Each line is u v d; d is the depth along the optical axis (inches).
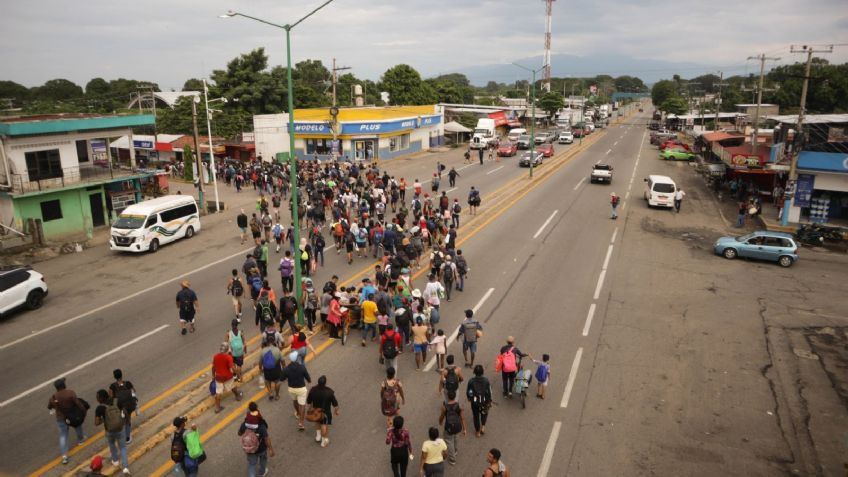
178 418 374.3
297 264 636.1
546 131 3767.2
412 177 1785.2
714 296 774.5
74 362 587.5
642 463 421.1
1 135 1038.4
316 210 1099.9
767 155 1513.3
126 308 739.4
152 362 583.5
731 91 4028.1
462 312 705.0
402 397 444.8
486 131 2918.3
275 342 508.7
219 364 479.5
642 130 4045.3
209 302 753.0
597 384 534.0
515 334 641.0
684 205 1429.6
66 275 890.1
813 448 442.6
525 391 502.3
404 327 605.6
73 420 422.9
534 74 1759.4
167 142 2130.9
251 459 383.9
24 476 408.2
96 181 1170.0
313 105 2915.8
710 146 2096.5
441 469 366.0
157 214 1026.1
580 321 680.4
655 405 499.5
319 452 432.1
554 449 436.1
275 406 498.6
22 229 1056.2
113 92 3929.6
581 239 1068.5
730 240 978.7
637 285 813.9
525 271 870.4
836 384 542.0
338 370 559.5
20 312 733.9
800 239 1102.4
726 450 438.0
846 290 809.5
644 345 617.9
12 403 512.4
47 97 3892.7
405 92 3395.7
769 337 644.7
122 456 408.5
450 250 787.4
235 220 1248.2
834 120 1456.7
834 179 1168.2
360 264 899.4
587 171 1971.0
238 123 2375.7
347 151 2132.1
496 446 439.5
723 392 523.2
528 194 1521.9
